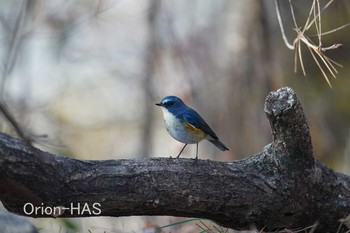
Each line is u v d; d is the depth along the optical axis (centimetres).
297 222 815
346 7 1491
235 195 781
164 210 774
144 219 1135
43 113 1608
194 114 920
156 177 758
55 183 721
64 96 1752
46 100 1656
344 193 822
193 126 913
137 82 1689
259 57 1521
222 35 1588
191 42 1591
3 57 1406
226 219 803
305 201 801
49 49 1672
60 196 729
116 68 1712
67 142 1705
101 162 755
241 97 1530
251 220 801
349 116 1539
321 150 1543
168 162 771
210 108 1556
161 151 1798
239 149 1520
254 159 804
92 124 1802
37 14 1468
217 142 948
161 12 1645
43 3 1485
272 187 787
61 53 1680
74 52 1692
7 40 1402
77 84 1762
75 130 1780
